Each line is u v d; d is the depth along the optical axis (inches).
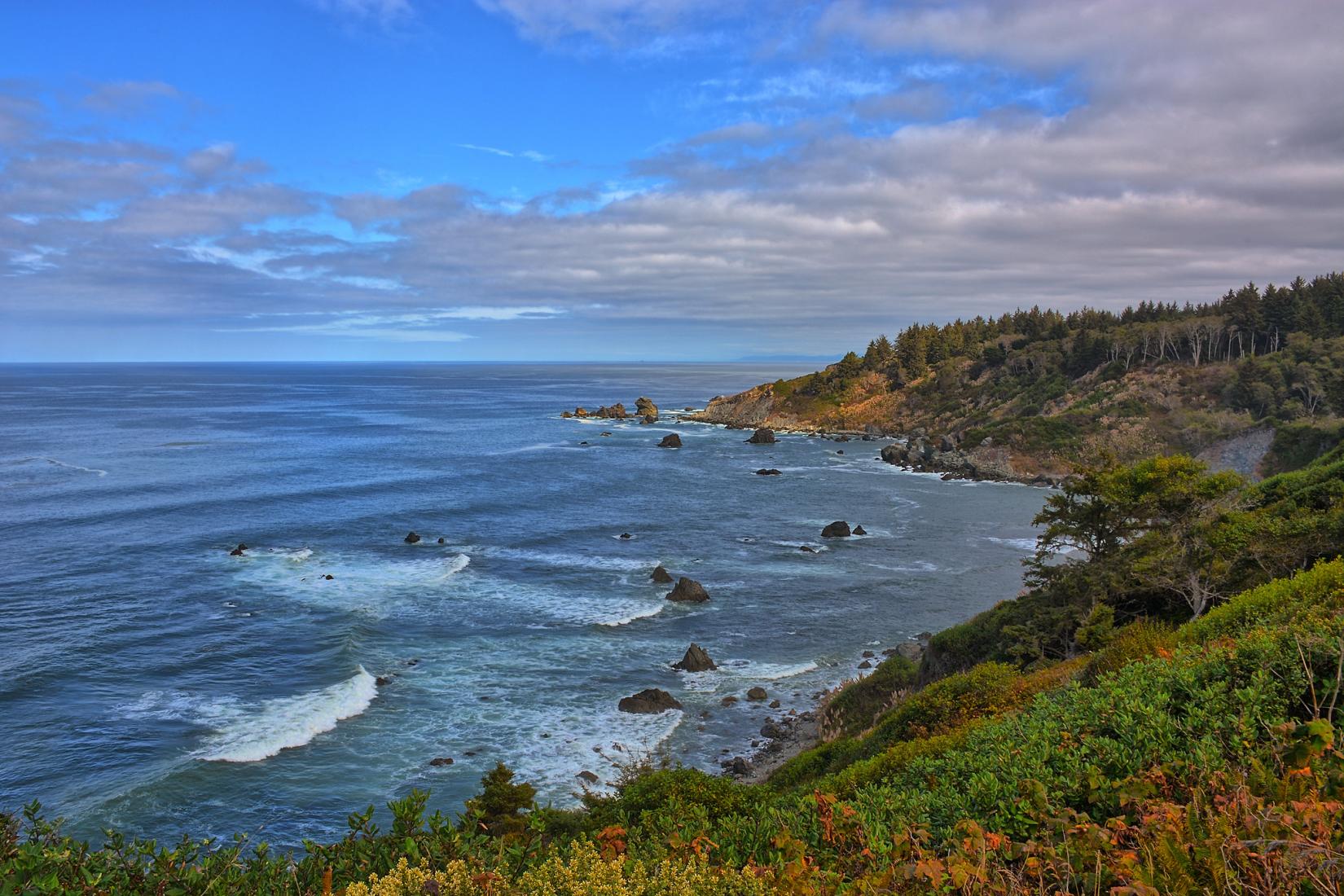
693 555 2568.9
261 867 267.3
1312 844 174.4
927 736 816.3
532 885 216.5
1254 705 301.6
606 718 1412.4
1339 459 1744.6
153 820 1067.3
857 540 2812.5
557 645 1756.9
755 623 1936.5
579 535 2797.7
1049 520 1534.2
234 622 1807.3
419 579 2204.7
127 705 1392.7
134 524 2758.4
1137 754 302.2
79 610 1851.6
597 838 311.0
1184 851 194.2
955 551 2687.0
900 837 256.8
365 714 1401.3
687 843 287.3
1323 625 361.4
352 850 269.7
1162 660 403.9
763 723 1417.3
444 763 1237.7
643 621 1929.1
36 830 253.4
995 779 314.3
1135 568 1235.2
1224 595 1131.9
